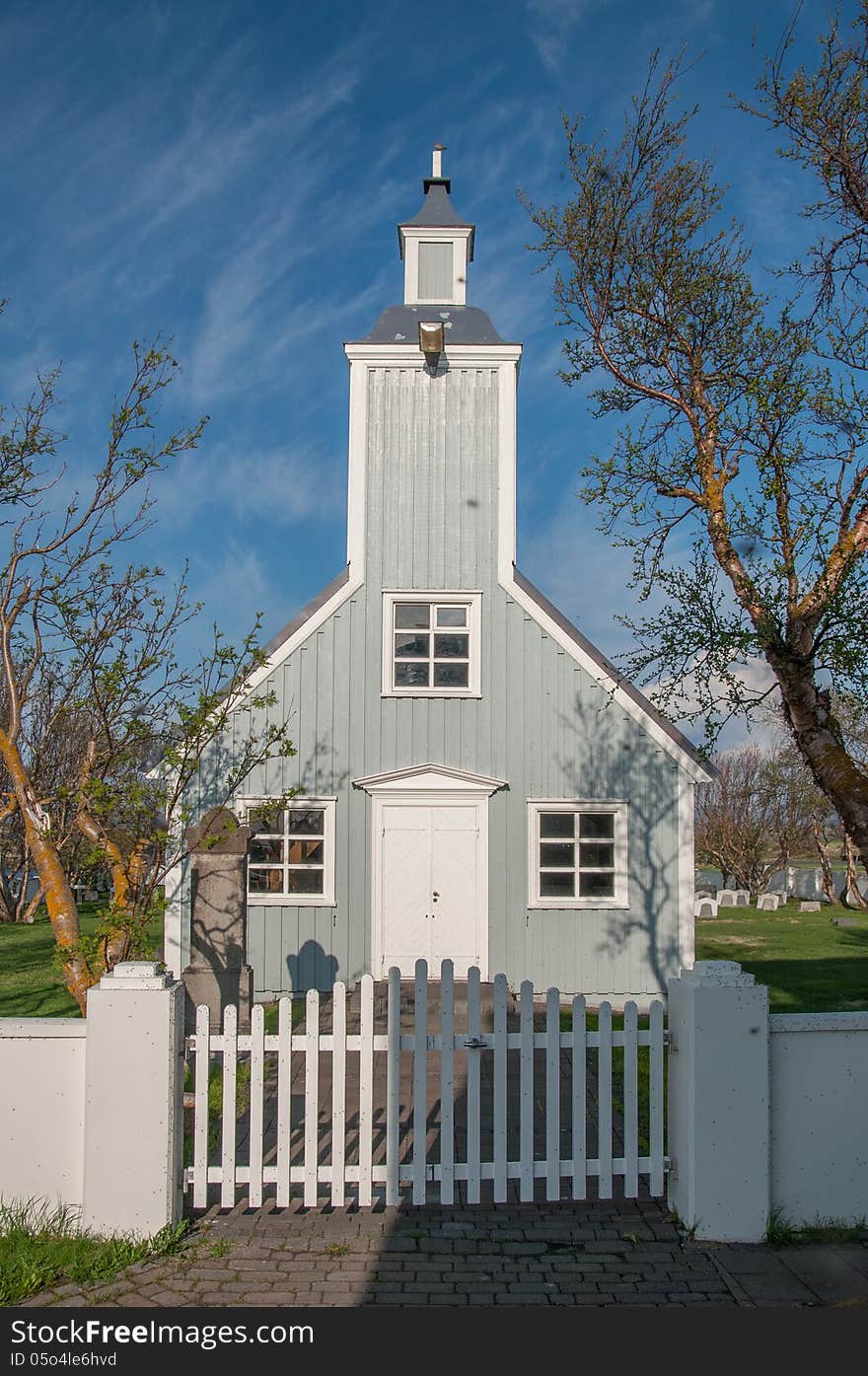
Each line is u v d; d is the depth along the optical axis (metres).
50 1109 6.37
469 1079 6.82
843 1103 6.62
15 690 9.72
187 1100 9.09
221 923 14.00
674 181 10.39
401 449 17.34
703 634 8.79
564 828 16.77
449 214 19.81
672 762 16.86
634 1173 6.82
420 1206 6.86
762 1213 6.38
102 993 6.25
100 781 9.03
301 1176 6.69
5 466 10.09
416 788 16.56
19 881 29.92
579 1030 6.84
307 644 16.83
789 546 8.35
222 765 16.47
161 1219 6.18
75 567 9.75
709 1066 6.45
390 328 18.25
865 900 34.84
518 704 16.84
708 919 29.95
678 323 10.23
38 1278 5.71
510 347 17.44
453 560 17.09
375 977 16.33
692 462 10.04
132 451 9.90
